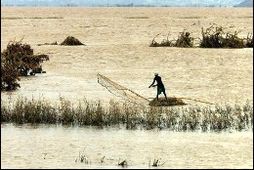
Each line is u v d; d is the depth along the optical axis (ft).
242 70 330.13
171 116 196.03
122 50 423.64
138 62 370.12
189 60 371.76
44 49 438.40
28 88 277.44
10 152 153.89
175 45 452.76
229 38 450.71
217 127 190.60
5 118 198.18
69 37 478.59
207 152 155.22
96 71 338.54
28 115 197.88
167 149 160.35
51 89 274.57
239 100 242.99
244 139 173.68
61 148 159.94
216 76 310.45
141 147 163.32
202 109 219.00
